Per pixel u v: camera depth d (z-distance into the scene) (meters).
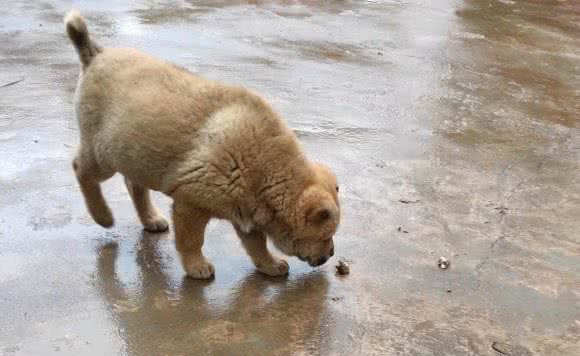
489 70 2.67
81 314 1.43
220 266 1.57
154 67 1.51
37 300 1.45
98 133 1.52
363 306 1.49
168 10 3.34
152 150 1.47
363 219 1.71
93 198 1.60
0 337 1.38
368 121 2.16
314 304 1.49
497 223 1.72
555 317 1.48
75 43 1.55
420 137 2.09
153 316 1.44
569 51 2.96
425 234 1.68
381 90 2.39
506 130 2.15
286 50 2.79
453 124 2.17
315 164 1.56
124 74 1.51
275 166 1.46
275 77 2.44
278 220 1.49
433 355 1.39
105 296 1.47
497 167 1.95
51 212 1.67
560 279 1.57
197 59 2.57
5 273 1.50
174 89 1.48
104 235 1.63
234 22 3.18
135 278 1.52
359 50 2.85
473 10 3.65
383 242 1.65
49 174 1.80
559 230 1.71
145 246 1.61
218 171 1.44
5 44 2.67
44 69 2.39
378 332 1.43
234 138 1.44
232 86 1.49
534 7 3.77
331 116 2.17
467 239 1.67
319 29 3.15
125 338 1.39
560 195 1.84
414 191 1.82
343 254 1.61
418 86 2.45
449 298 1.51
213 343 1.39
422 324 1.45
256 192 1.46
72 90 2.24
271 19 3.29
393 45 2.95
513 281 1.56
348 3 3.72
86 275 1.52
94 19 3.09
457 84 2.49
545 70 2.70
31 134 1.97
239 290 1.51
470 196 1.82
